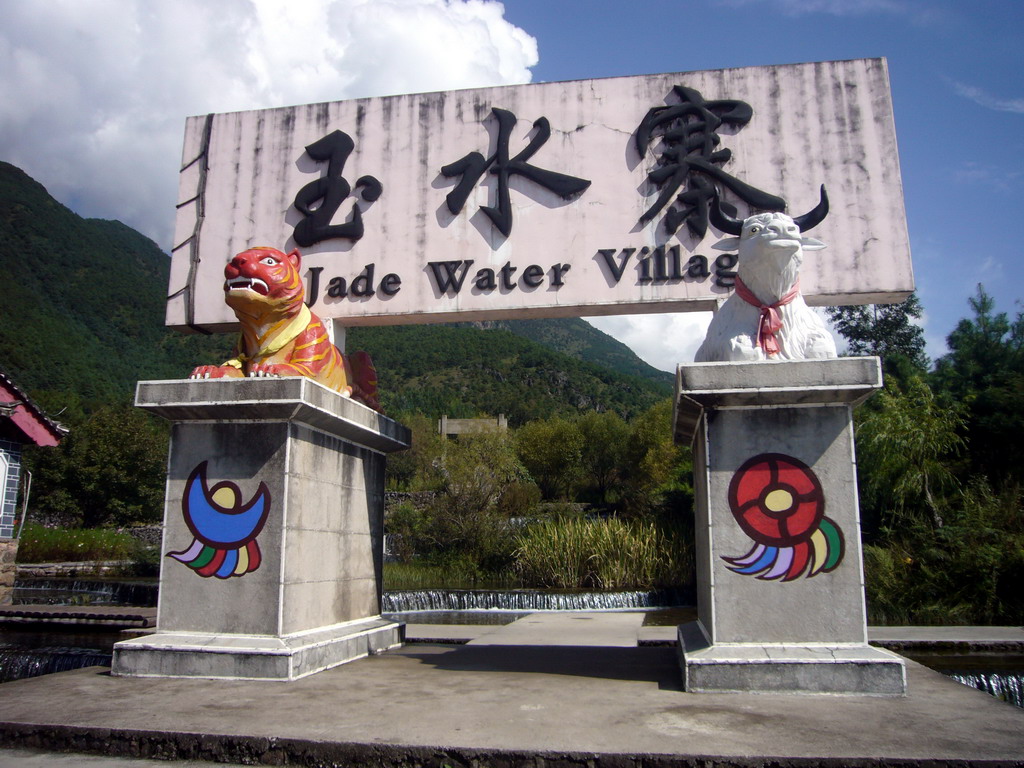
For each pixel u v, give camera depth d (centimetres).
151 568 2141
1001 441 1706
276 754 421
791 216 752
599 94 813
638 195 784
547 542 2030
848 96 772
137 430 3003
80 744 447
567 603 1642
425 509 2500
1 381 1375
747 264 626
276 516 643
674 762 385
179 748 433
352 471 782
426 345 9231
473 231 807
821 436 585
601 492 3575
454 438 3881
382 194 834
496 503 2633
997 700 512
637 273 768
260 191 863
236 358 735
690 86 797
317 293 825
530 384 8100
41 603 1494
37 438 1434
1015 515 1377
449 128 835
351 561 771
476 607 1662
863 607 557
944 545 1380
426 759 402
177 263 864
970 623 1246
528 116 822
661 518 2086
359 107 859
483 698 528
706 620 618
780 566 570
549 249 788
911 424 1594
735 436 592
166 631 643
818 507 575
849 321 2453
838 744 404
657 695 532
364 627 767
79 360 6412
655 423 3281
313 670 635
